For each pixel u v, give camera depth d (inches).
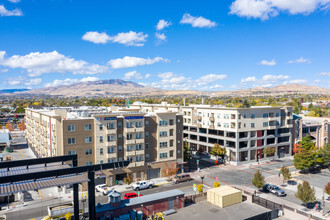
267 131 3831.2
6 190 1186.6
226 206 1791.3
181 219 1595.7
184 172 3127.5
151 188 2556.6
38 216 1892.2
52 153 2667.3
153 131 2851.9
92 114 2596.0
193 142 4237.2
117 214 1567.4
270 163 3590.1
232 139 3521.2
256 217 1617.9
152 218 1624.0
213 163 3597.4
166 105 4896.7
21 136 6043.3
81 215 1769.2
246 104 7529.5
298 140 4128.9
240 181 2785.4
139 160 2743.6
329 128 4517.7
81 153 2482.8
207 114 3941.9
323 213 1886.1
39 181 1325.0
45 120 2947.8
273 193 2383.1
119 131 2655.0
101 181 2586.1
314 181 2758.4
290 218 1683.1
